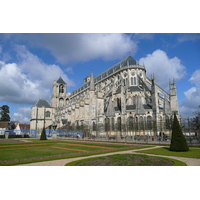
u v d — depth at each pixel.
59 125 124.44
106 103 88.44
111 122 74.12
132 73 90.00
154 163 16.12
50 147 34.59
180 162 16.94
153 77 70.12
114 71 101.75
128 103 79.00
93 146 35.78
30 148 32.78
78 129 86.62
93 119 82.56
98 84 112.50
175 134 25.73
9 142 50.06
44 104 138.12
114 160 16.48
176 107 72.31
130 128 63.41
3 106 120.06
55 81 158.75
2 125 104.19
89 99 84.62
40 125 131.00
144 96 78.75
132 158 17.25
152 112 67.56
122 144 39.78
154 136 61.38
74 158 19.97
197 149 27.41
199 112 46.41
